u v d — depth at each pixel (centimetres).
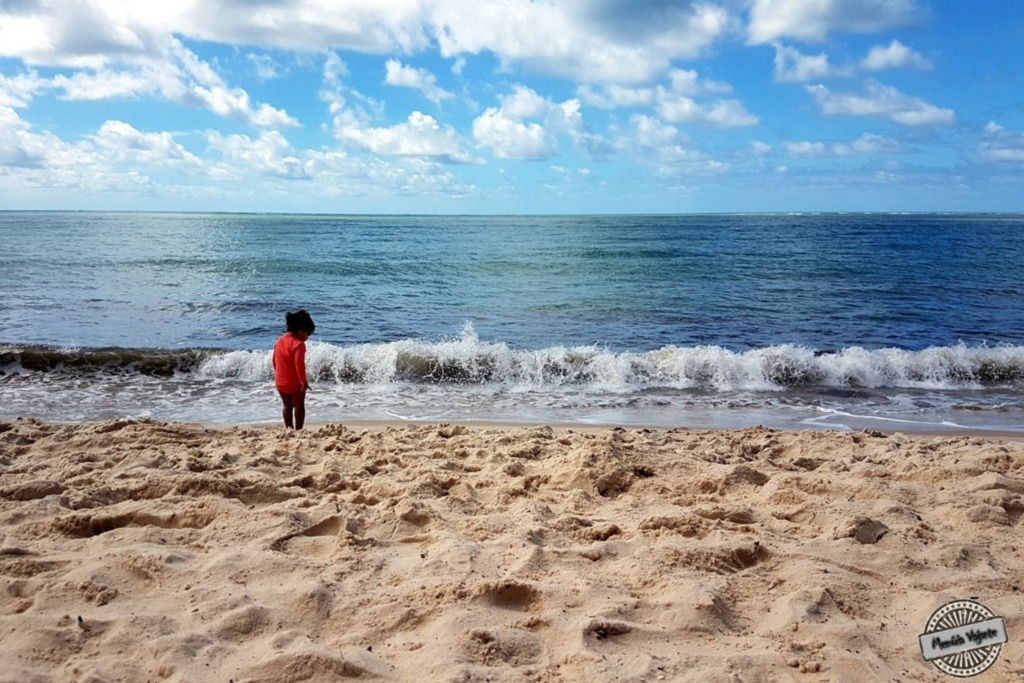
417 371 1187
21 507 421
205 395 1053
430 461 561
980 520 420
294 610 307
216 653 271
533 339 1558
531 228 7231
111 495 450
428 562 353
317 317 1778
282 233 5706
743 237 5459
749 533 400
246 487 467
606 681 252
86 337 1472
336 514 419
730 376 1182
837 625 293
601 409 1005
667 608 308
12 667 259
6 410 945
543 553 363
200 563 355
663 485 496
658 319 1803
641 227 7681
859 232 6444
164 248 3800
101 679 250
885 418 965
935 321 1780
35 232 5444
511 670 262
